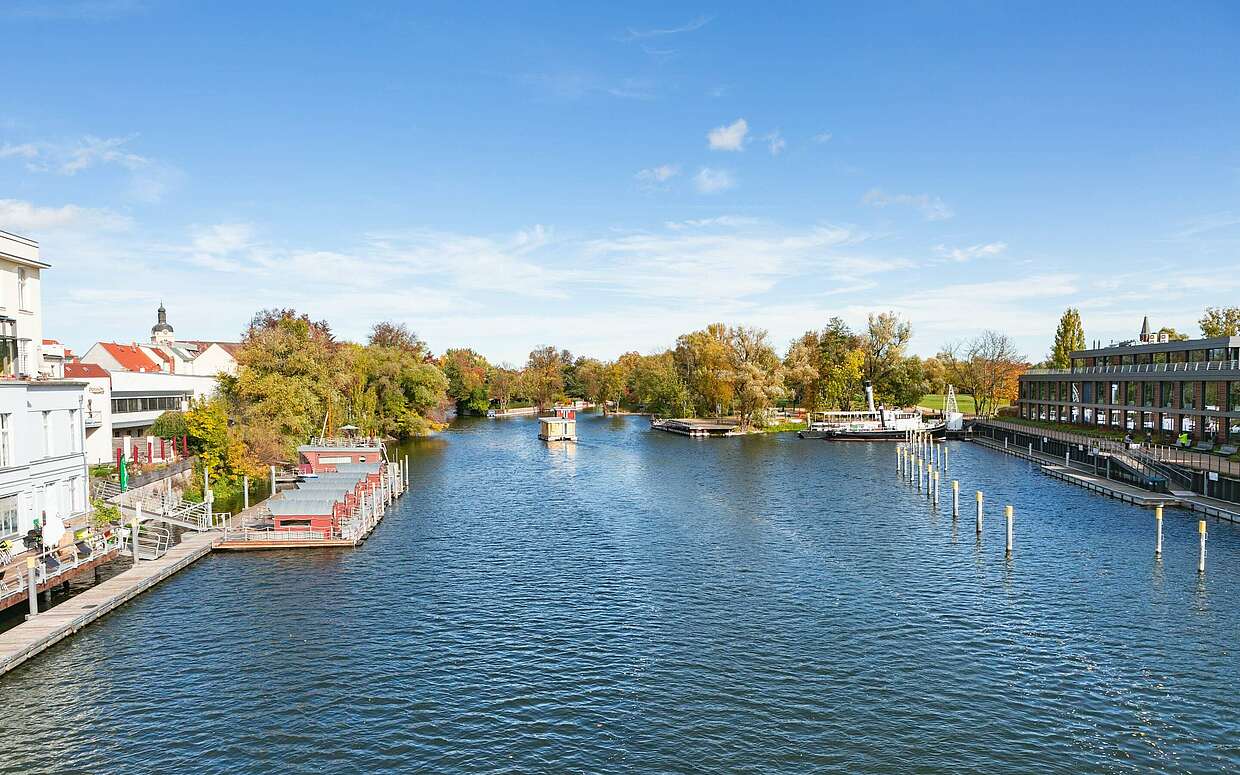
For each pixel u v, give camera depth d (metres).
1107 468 87.12
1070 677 34.47
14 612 41.44
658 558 55.16
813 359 189.75
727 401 175.50
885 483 91.00
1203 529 50.22
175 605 44.62
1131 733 29.62
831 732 29.70
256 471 80.19
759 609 43.81
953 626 40.88
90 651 37.66
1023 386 156.12
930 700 32.28
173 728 30.14
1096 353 131.88
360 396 129.12
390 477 81.31
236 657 36.97
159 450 87.62
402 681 34.34
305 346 103.94
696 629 40.66
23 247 50.81
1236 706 31.72
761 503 77.62
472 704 32.12
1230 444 92.12
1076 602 44.66
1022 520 67.50
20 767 27.36
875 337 178.75
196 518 64.38
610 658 36.81
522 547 58.62
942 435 150.25
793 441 145.38
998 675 34.69
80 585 46.47
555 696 32.84
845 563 53.62
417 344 183.50
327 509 59.62
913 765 27.41
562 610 43.75
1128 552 55.81
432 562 54.19
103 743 28.97
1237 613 42.59
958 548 57.78
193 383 110.19
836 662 36.22
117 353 117.12
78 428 53.75
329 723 30.53
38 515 48.00
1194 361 103.75
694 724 30.39
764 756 28.03
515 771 27.16
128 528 54.00
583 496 82.31
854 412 154.88
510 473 100.75
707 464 110.19
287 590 47.56
